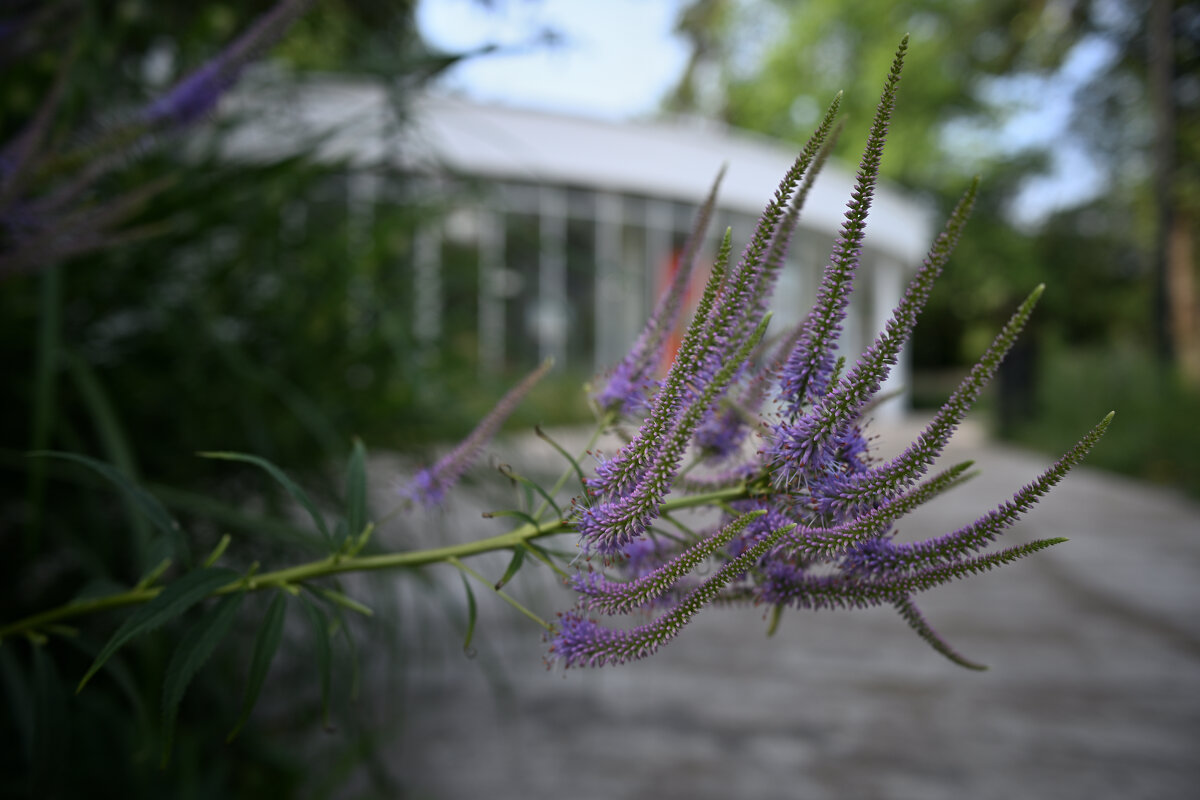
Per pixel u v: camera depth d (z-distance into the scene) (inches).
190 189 59.3
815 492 21.9
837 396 20.6
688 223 623.5
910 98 1013.2
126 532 70.4
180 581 26.4
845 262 20.8
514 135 520.7
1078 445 20.5
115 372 73.3
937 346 1348.4
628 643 22.0
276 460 77.4
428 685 127.3
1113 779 109.7
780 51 1143.6
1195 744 120.4
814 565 23.5
